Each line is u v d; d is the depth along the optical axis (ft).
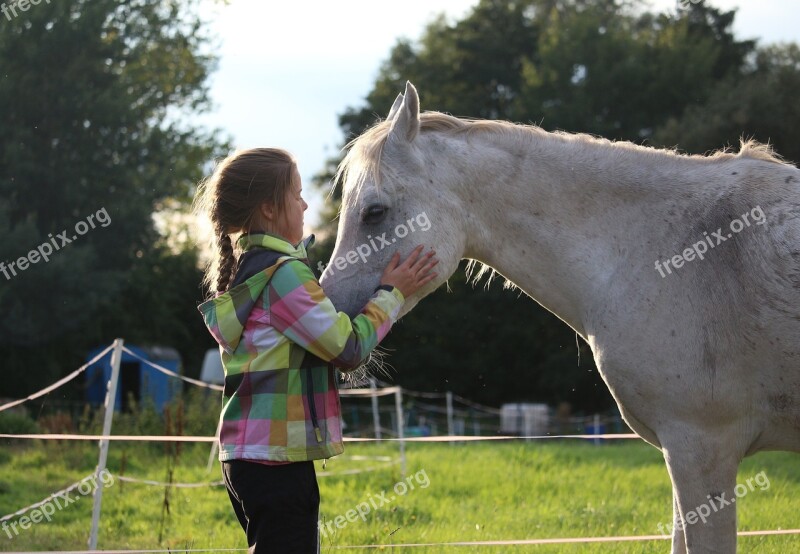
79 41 71.56
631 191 10.66
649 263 10.32
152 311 90.53
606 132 90.89
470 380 93.86
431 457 36.09
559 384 84.64
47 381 76.48
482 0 110.52
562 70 95.81
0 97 68.18
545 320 87.71
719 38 95.40
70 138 71.46
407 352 92.32
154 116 86.58
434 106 106.11
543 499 24.76
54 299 68.39
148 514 23.71
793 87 72.69
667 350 9.97
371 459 33.94
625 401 10.38
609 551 16.14
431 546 17.15
